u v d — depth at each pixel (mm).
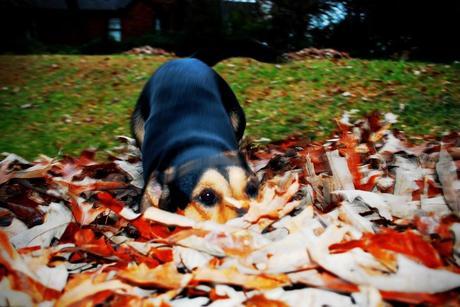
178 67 1013
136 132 1059
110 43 4090
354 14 3150
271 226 559
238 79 1799
